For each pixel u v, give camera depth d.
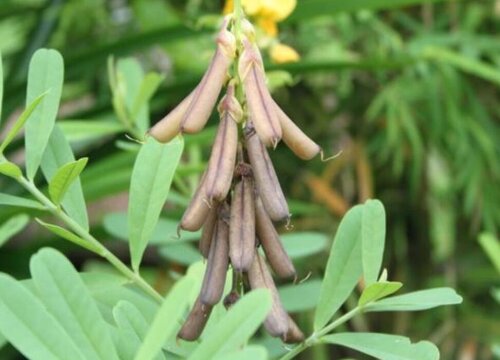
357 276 0.60
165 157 0.60
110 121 1.12
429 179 1.47
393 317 1.50
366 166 1.47
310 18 1.03
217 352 0.49
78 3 1.44
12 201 0.60
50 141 0.62
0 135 1.15
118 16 1.48
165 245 0.78
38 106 0.60
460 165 1.45
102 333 0.53
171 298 0.50
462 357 1.45
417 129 1.49
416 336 1.49
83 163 0.58
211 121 1.14
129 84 0.84
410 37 1.54
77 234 0.63
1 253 1.06
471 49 1.42
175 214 0.91
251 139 0.55
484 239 0.82
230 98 0.55
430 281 1.52
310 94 1.49
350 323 1.43
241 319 0.50
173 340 0.60
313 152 0.55
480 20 1.47
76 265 1.39
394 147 1.50
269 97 0.54
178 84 1.12
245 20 0.56
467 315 1.49
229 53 0.55
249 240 0.55
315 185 1.41
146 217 0.60
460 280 1.53
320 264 1.38
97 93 1.42
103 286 0.61
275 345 0.72
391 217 1.56
